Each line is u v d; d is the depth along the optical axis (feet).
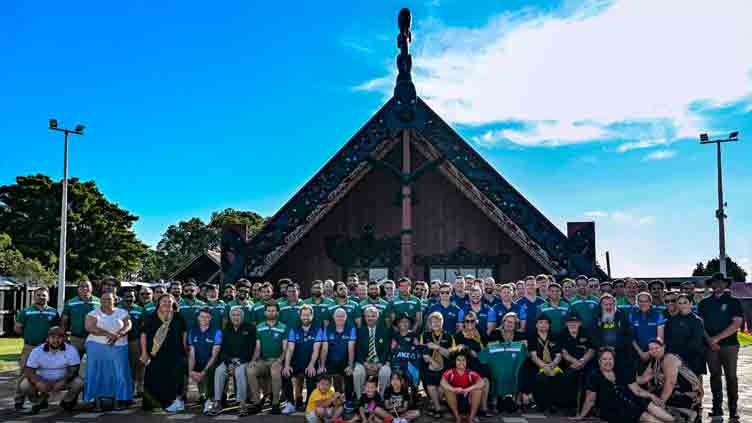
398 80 42.47
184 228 231.50
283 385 29.50
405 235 42.14
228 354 28.89
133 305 32.12
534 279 31.96
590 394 26.78
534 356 28.58
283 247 47.55
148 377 29.14
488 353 28.73
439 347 28.25
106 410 29.01
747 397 33.42
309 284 50.65
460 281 33.22
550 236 40.83
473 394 26.18
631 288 31.50
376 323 29.76
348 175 42.75
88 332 30.50
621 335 27.27
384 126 42.68
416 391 29.40
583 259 40.45
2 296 79.05
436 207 50.83
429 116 42.34
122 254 154.30
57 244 143.84
